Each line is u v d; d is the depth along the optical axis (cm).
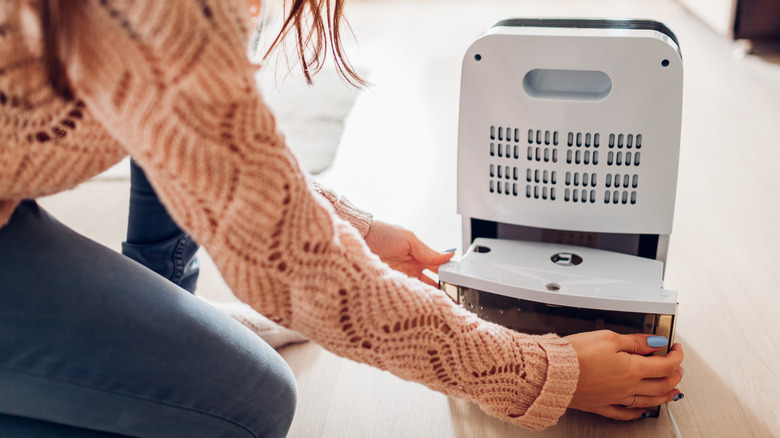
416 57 270
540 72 92
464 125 96
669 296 85
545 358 69
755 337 108
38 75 46
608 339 78
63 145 52
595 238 100
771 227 142
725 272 127
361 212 92
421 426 95
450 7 347
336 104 223
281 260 49
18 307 54
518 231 104
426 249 96
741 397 96
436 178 172
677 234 141
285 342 112
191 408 62
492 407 66
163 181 45
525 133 93
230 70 43
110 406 59
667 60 84
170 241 94
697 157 175
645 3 340
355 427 95
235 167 45
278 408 70
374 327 54
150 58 40
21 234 56
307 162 183
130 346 58
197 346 62
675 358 81
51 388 57
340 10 75
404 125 206
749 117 199
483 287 91
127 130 44
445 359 58
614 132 90
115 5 39
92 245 61
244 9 44
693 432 91
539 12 331
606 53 86
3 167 49
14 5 43
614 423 93
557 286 89
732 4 250
